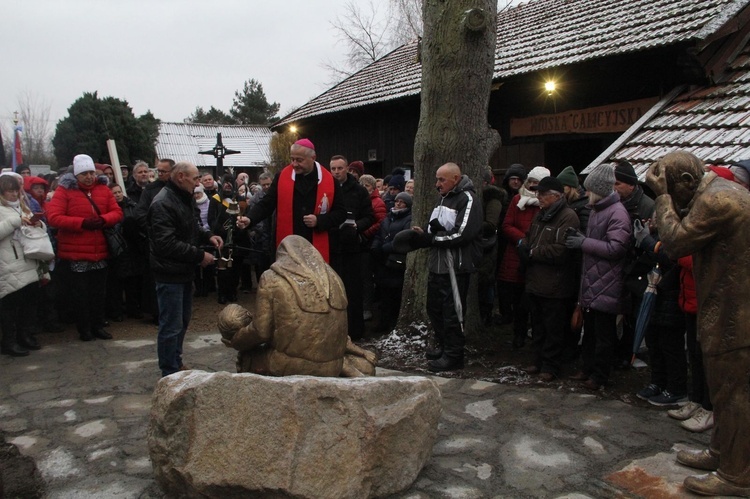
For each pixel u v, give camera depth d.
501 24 12.97
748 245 3.01
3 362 5.75
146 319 7.54
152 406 3.17
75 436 4.07
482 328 6.43
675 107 7.18
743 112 6.43
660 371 4.59
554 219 5.01
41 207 7.11
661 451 3.76
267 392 2.97
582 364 5.52
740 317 3.05
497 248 6.68
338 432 3.00
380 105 11.94
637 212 4.84
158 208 4.80
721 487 3.18
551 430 4.08
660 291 4.36
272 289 3.40
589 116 8.45
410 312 6.27
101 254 6.48
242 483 2.90
